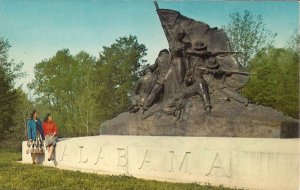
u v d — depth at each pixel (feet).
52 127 46.91
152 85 46.06
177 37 43.80
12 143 62.23
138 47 52.31
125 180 35.24
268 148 32.22
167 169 36.58
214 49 42.88
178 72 43.68
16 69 55.77
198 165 34.68
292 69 55.26
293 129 38.52
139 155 38.60
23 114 59.62
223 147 34.37
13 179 36.78
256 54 56.03
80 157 43.78
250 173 31.89
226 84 41.70
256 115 38.45
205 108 40.52
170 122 42.47
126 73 53.98
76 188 32.65
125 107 55.11
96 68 55.26
